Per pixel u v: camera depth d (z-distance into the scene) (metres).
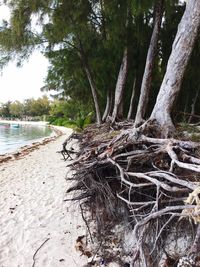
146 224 3.43
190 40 5.18
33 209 6.34
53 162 12.36
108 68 12.59
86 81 14.18
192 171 3.87
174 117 5.80
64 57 13.19
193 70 10.98
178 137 4.96
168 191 3.69
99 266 4.05
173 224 3.59
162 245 3.53
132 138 5.01
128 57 11.41
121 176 4.23
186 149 4.23
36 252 4.52
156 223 3.51
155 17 8.74
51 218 5.78
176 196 3.65
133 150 4.81
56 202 6.75
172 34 11.33
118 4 9.45
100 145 5.70
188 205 3.03
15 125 55.06
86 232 4.97
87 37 11.83
